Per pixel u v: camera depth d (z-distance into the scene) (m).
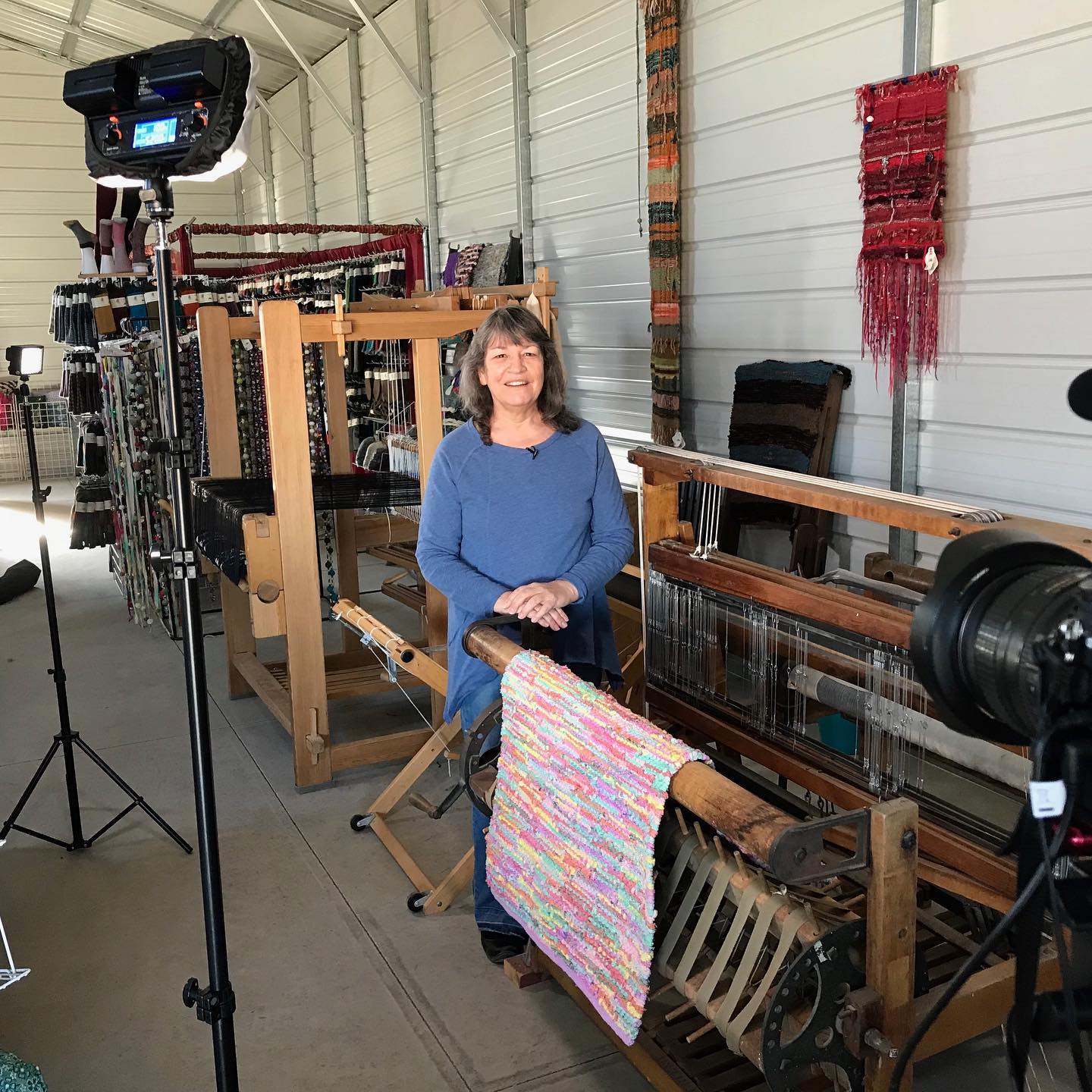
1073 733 0.75
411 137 6.08
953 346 2.76
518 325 2.05
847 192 3.04
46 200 9.57
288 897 2.59
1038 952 0.87
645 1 3.64
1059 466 2.54
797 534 3.15
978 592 0.83
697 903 1.64
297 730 3.13
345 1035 2.07
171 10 7.30
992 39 2.54
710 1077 1.74
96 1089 1.93
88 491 6.19
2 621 5.18
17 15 8.45
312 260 5.95
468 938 2.40
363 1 6.14
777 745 2.04
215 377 3.65
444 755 3.38
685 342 3.87
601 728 1.49
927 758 1.89
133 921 2.49
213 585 5.51
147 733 3.69
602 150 4.20
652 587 2.33
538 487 2.13
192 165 1.29
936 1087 1.86
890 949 1.25
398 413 4.30
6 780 3.30
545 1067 1.96
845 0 2.94
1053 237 2.47
